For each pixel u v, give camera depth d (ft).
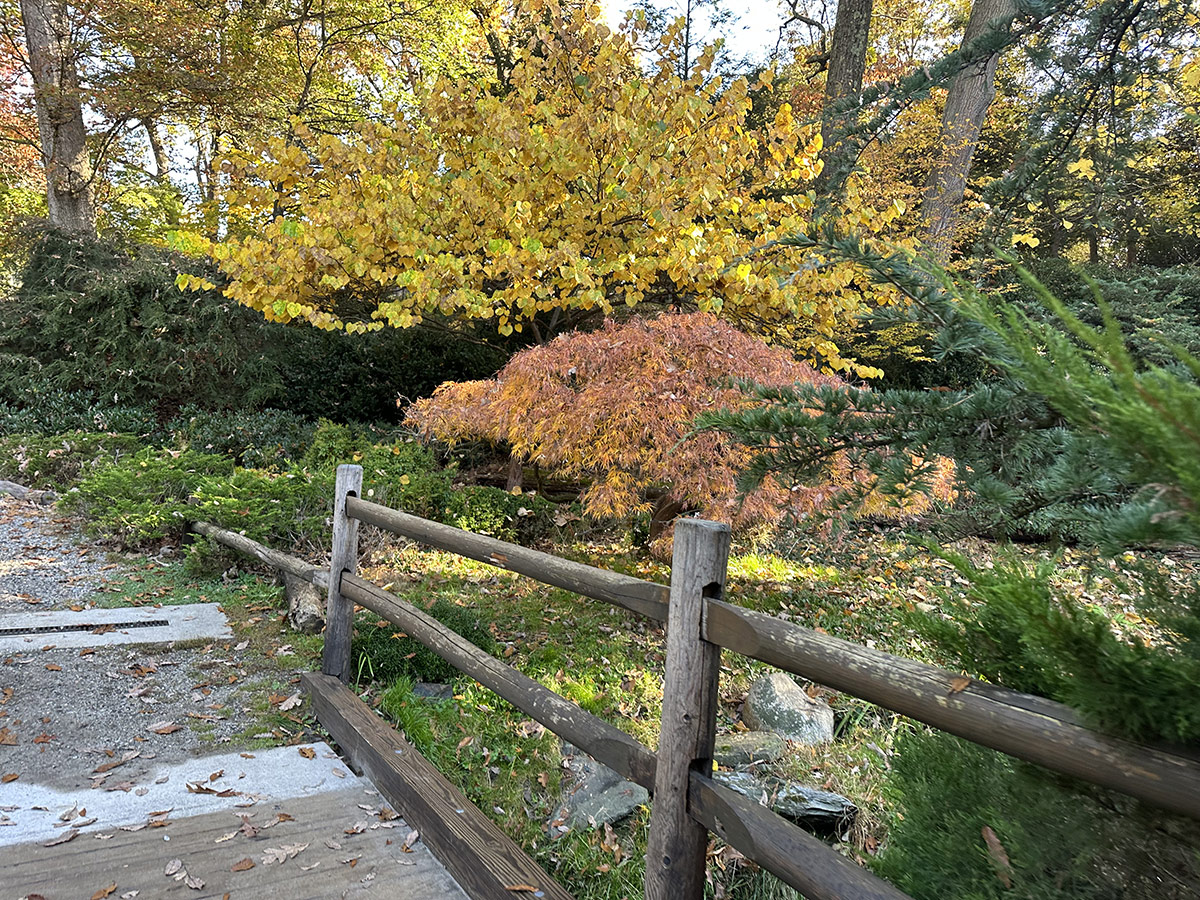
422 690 11.66
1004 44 8.19
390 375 35.32
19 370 33.76
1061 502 3.59
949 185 30.35
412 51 45.03
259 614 14.79
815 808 9.29
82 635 13.17
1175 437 2.31
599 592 6.30
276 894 6.69
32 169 52.34
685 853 5.36
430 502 21.22
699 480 13.91
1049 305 2.70
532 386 15.48
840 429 4.26
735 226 22.99
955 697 3.76
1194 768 2.93
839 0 32.30
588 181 21.57
